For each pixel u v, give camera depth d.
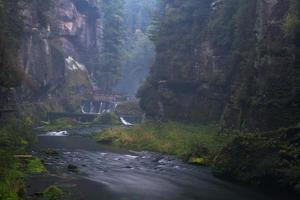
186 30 57.41
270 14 36.41
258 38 37.94
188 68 53.88
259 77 33.19
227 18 49.56
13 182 18.00
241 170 24.34
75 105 81.12
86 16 102.31
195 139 36.94
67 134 51.28
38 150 33.03
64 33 91.56
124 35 120.00
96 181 22.72
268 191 21.73
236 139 25.86
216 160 26.86
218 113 46.53
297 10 31.59
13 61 36.78
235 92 38.72
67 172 24.78
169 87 55.81
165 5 67.38
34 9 67.12
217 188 22.20
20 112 53.78
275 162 22.56
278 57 31.39
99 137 46.03
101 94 89.19
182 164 29.83
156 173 26.17
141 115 72.25
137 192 20.64
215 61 49.34
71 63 89.50
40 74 72.25
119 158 32.16
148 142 40.28
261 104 30.83
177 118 53.28
